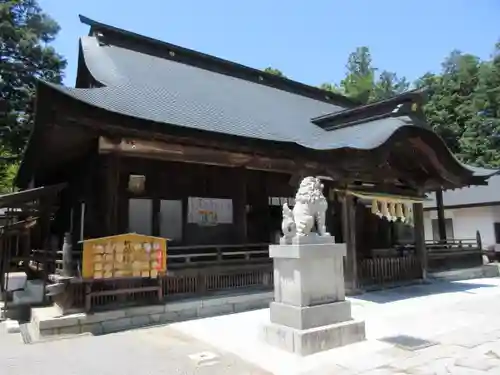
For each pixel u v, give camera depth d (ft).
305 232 21.65
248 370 17.74
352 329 21.44
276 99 57.57
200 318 29.89
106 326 26.30
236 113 41.32
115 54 47.65
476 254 56.59
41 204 34.42
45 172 47.01
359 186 41.65
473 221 76.59
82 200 39.29
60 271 28.55
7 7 81.30
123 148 32.09
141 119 27.89
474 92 118.21
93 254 26.22
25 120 78.84
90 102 26.43
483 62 123.75
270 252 22.56
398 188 46.70
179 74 50.11
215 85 51.70
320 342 20.13
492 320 26.96
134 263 27.73
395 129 36.68
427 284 45.78
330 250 21.84
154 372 17.81
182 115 33.32
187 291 31.42
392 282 43.78
